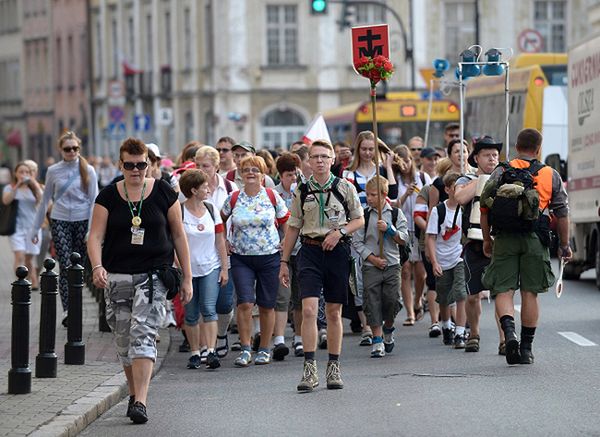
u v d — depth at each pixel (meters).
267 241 35.81
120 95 106.38
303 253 30.64
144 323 26.92
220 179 38.28
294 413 27.73
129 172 26.97
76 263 34.06
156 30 169.38
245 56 154.25
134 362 26.94
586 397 28.73
